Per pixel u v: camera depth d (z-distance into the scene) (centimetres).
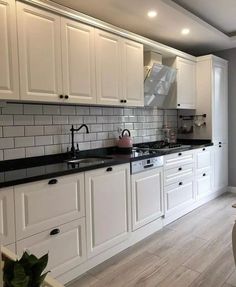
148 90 339
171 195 331
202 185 396
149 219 295
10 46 195
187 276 220
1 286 68
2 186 165
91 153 304
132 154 304
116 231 252
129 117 358
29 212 181
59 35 227
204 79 414
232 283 209
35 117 250
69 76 236
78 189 215
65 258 207
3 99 195
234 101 449
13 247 173
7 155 229
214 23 361
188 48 432
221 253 255
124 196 261
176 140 448
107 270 230
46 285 77
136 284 210
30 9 205
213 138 418
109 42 273
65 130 277
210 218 346
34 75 210
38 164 243
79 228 217
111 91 278
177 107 385
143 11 275
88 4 255
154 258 249
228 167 462
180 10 280
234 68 443
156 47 336
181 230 310
